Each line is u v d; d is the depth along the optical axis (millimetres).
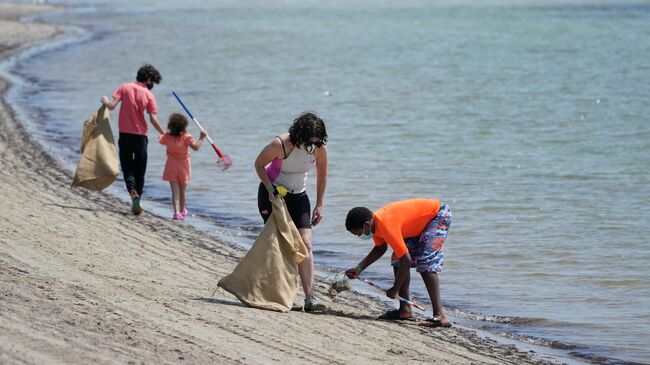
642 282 27406
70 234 28672
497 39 112125
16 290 20297
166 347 17562
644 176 41594
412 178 41000
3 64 86500
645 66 85250
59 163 41656
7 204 32125
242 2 179875
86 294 21047
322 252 30156
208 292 23484
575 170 42969
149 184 39781
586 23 130125
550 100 66375
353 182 40094
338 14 150875
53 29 124438
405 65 88500
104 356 16406
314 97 68062
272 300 22375
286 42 109688
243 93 70125
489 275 28094
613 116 58938
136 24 134625
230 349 18172
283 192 22250
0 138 47438
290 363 17906
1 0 188125
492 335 23047
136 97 33062
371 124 56219
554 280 27688
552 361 21250
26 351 16031
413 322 23344
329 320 22312
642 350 22250
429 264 22797
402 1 177125
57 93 67875
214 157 45406
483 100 66750
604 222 33969
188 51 100312
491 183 40281
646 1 169125
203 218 34125
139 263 26125
